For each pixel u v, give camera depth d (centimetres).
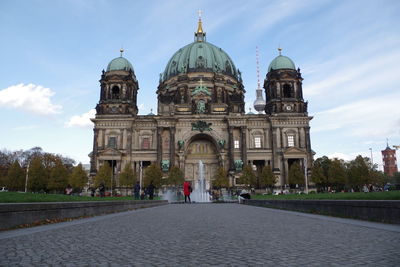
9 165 13038
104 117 10138
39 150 14625
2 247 964
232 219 1998
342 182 9456
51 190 9944
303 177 9400
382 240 1059
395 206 1459
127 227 1527
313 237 1163
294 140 10056
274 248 958
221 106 10819
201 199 8681
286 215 2312
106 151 9788
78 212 2012
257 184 10062
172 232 1345
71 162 15262
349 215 1875
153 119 10256
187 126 10356
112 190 9462
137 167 10031
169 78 12338
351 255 839
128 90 10481
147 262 785
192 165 10781
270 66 10769
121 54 11200
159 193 9275
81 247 981
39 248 955
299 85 10394
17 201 1798
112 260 805
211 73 11812
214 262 782
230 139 10019
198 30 14512
